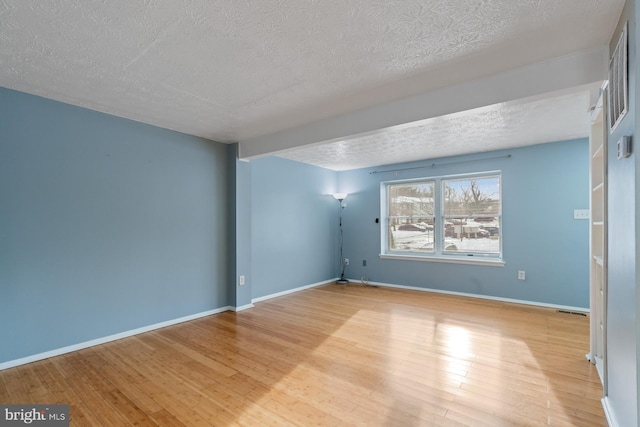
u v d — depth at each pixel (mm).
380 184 5938
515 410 1975
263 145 3969
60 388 2256
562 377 2383
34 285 2703
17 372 2490
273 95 2682
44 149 2770
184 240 3822
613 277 1791
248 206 4453
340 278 6387
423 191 5582
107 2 1521
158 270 3564
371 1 1525
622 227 1584
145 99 2775
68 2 1514
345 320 3797
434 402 2066
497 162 4734
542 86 2115
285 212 5281
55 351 2801
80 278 2969
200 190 4012
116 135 3229
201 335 3322
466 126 3559
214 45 1914
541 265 4406
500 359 2697
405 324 3629
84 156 3006
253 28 1743
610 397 1903
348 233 6359
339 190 6469
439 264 5262
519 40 1868
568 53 2012
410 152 4844
